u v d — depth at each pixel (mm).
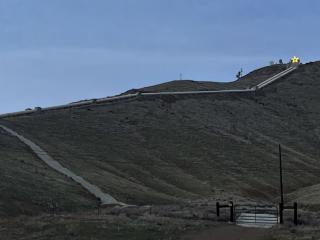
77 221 31250
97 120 87938
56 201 41000
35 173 48188
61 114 86875
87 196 45906
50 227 29578
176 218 35156
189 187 65875
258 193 69438
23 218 33062
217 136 93375
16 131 70812
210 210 40188
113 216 34781
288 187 73938
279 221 34656
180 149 82250
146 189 57781
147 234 27969
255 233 29297
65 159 62094
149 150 79188
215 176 73000
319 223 34344
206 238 27453
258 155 86688
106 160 69062
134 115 95125
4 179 41438
